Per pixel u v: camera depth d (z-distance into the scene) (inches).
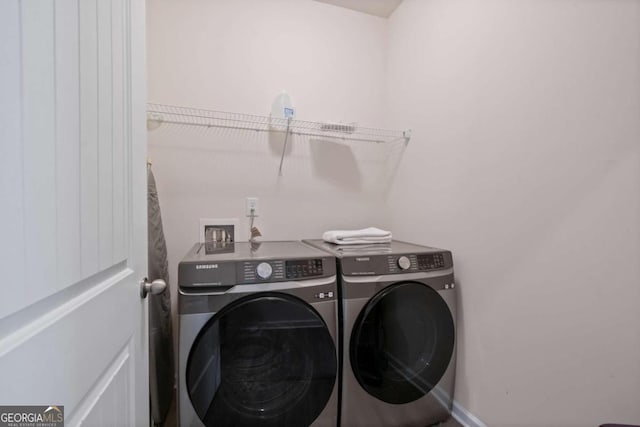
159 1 63.9
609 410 34.8
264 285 43.3
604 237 35.2
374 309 48.3
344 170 79.8
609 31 34.6
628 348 33.2
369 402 48.7
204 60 66.7
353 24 80.0
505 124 48.1
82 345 20.8
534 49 43.3
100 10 23.9
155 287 34.1
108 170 25.2
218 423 41.0
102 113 24.1
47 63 16.9
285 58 73.4
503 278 48.3
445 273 54.5
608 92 34.8
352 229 80.8
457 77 58.5
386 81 83.5
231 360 42.1
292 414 43.7
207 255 48.8
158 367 54.1
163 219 64.9
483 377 51.8
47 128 16.9
